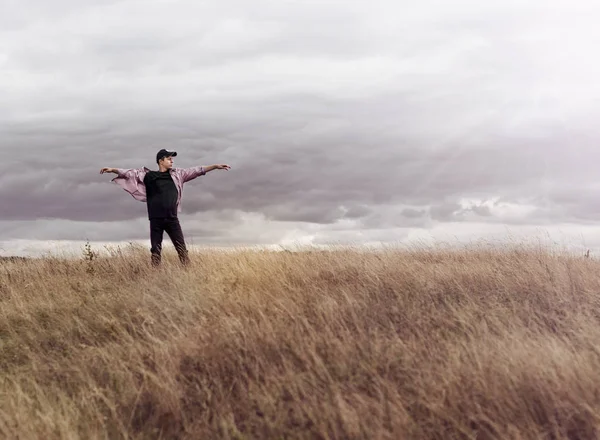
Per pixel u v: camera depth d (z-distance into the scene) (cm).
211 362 560
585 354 545
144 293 791
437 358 550
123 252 1095
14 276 988
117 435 473
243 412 482
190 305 725
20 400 511
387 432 432
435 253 1046
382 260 923
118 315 750
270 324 614
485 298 740
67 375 575
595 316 686
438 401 466
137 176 1014
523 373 495
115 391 541
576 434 444
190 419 486
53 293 860
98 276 973
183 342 600
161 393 507
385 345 573
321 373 523
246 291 774
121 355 603
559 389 471
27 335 700
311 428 448
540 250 991
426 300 734
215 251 1067
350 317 672
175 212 1027
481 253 1009
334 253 1026
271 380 511
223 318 652
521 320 666
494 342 579
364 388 509
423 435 439
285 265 901
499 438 434
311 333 593
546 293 763
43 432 463
